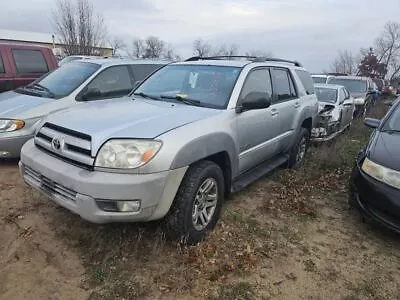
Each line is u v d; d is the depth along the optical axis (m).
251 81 4.46
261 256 3.46
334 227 4.18
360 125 11.23
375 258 3.60
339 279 3.22
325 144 7.84
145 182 2.93
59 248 3.38
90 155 2.99
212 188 3.65
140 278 3.03
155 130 3.14
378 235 4.05
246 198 4.79
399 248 3.81
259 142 4.59
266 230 3.95
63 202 3.11
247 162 4.42
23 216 3.93
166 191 3.07
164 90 4.46
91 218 2.96
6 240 3.49
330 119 8.30
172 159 3.04
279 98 5.22
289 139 5.61
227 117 3.82
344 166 6.58
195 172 3.38
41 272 3.05
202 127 3.43
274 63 5.38
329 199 5.00
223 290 2.94
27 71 8.17
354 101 11.99
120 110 3.67
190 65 4.75
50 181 3.22
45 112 5.55
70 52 29.67
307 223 4.22
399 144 4.28
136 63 7.13
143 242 3.46
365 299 2.99
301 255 3.54
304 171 5.98
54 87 6.23
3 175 5.08
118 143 2.97
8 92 6.58
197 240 3.52
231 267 3.22
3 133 5.27
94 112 3.60
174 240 3.42
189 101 4.08
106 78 6.52
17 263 3.15
